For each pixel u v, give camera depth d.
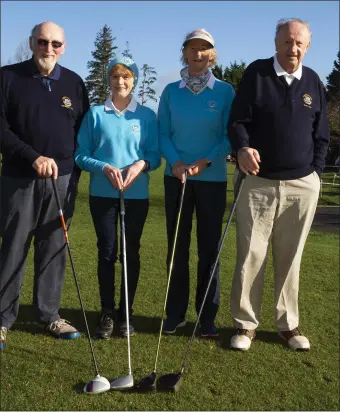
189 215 3.89
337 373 3.48
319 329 4.20
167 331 3.95
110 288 3.85
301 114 3.45
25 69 3.57
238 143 3.43
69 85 3.68
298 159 3.49
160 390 3.13
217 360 3.57
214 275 3.90
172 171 3.66
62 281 3.93
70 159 3.75
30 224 3.71
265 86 3.45
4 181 3.65
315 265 6.18
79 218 12.31
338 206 18.62
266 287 5.17
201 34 3.59
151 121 3.79
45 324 3.90
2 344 3.60
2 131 3.52
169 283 3.95
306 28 3.39
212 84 3.71
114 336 3.86
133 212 3.73
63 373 3.29
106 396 3.06
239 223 3.69
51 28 3.49
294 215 3.64
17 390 3.08
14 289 3.75
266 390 3.23
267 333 4.06
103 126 3.65
